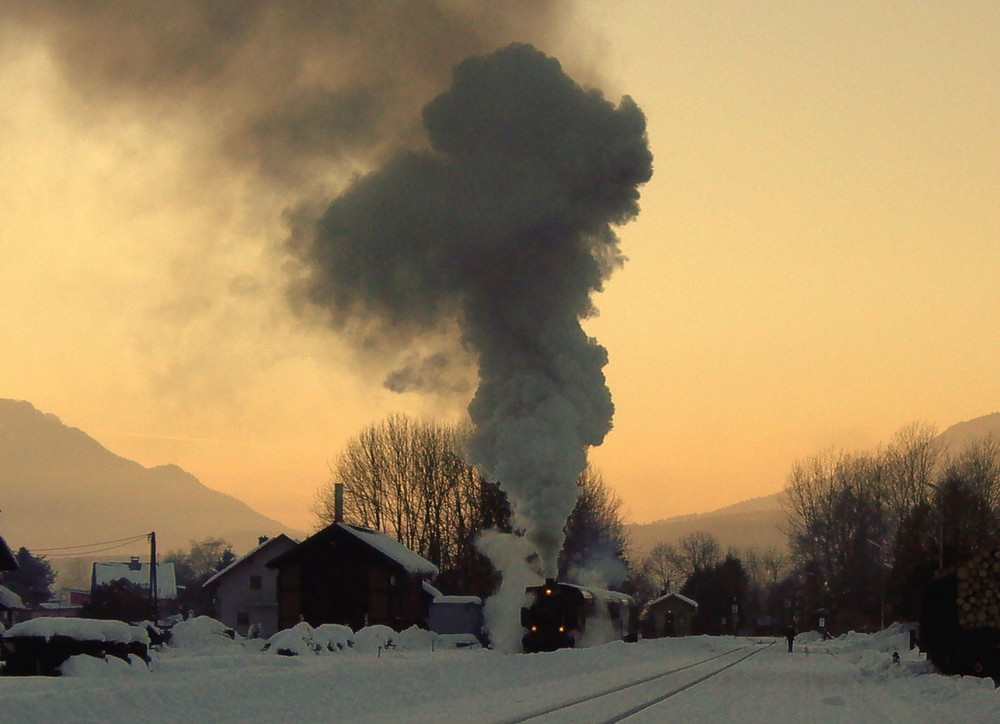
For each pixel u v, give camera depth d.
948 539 63.00
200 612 127.25
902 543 72.31
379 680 29.77
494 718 23.08
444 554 84.56
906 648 63.69
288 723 23.38
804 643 83.25
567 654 43.22
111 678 28.70
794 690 33.38
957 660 36.34
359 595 67.75
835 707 27.70
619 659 45.69
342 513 77.25
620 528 99.06
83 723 20.75
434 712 24.86
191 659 36.22
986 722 24.02
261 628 74.94
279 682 26.80
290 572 68.88
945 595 37.28
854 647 68.81
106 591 96.81
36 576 140.12
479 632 68.69
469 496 84.75
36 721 20.30
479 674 34.00
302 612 68.12
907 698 30.41
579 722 22.53
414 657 44.88
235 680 25.91
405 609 69.50
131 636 32.12
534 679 35.09
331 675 28.80
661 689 32.12
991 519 67.62
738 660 52.34
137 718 21.92
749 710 26.48
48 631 30.78
